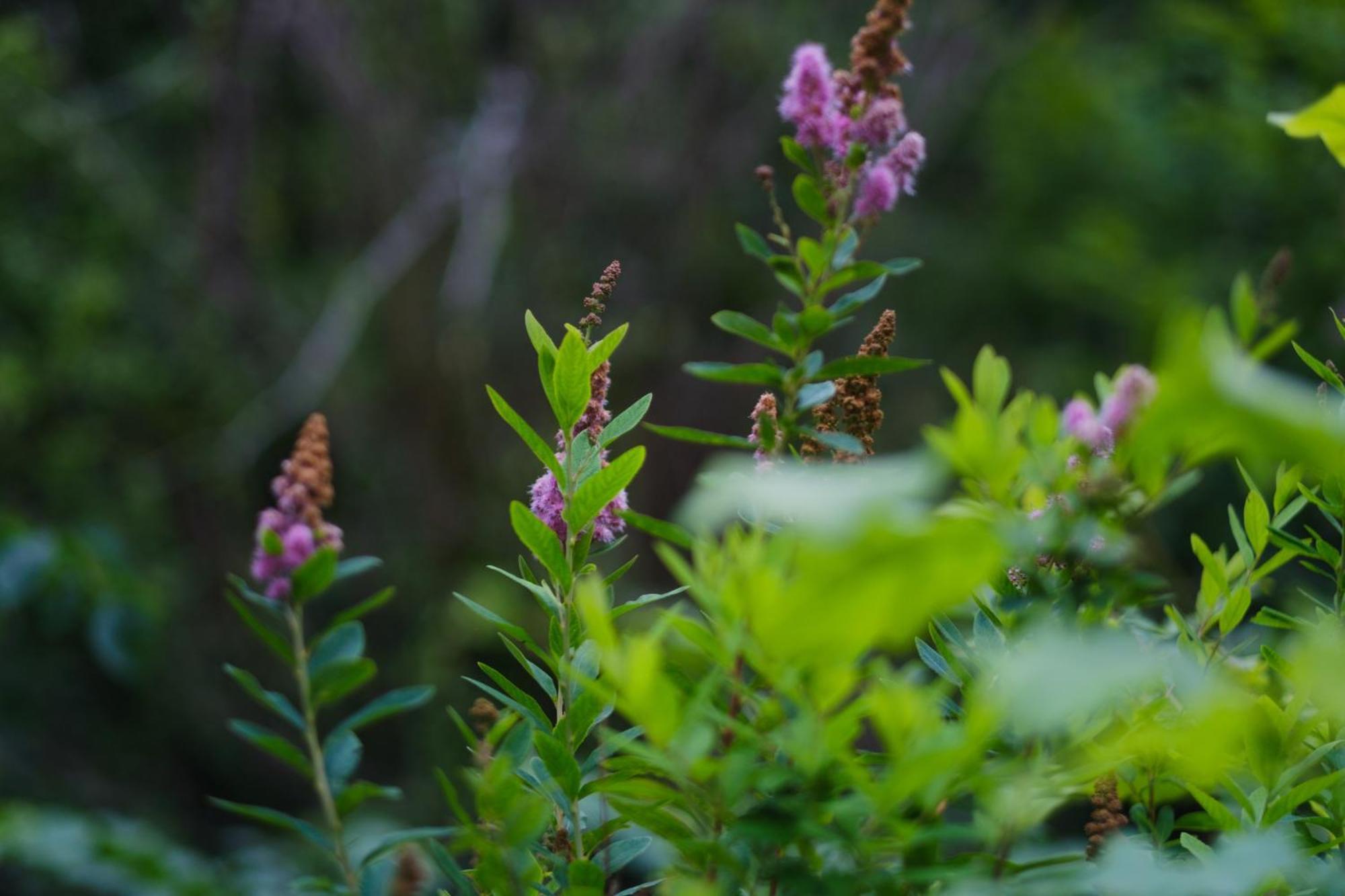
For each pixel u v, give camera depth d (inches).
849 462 52.3
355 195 531.5
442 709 444.5
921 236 566.3
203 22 495.2
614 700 41.6
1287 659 42.1
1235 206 359.9
